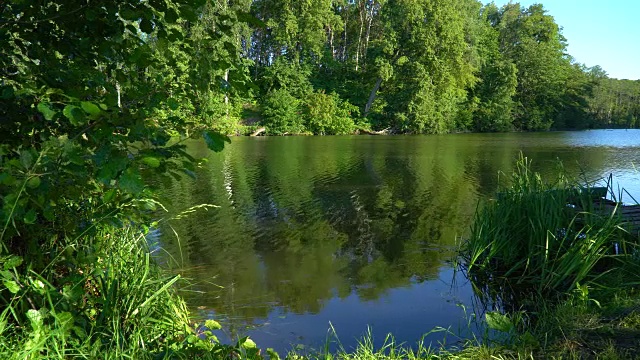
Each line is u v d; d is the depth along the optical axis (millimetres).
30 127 2422
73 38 2504
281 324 3818
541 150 21312
